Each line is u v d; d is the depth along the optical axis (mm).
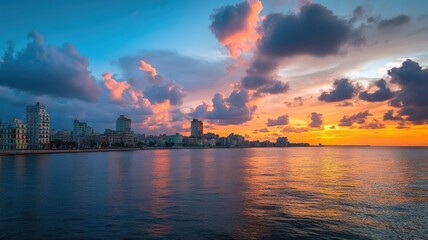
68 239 27703
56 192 49906
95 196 46531
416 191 52344
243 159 164625
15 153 188250
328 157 188625
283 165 114875
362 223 33219
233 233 29547
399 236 29422
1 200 43406
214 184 59938
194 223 32531
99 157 177375
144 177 72062
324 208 39438
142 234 29062
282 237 28641
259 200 43938
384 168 98938
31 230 30047
